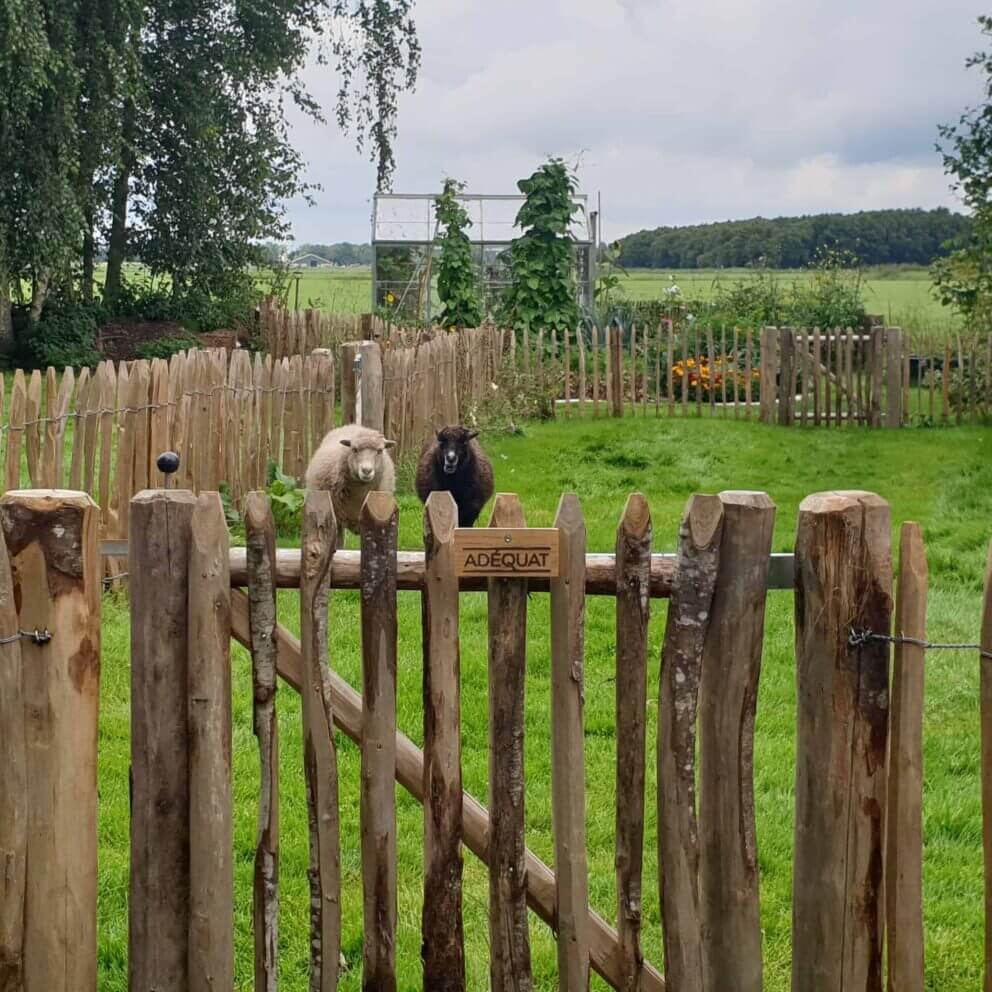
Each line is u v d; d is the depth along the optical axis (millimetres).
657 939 4160
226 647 3090
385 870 3164
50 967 3086
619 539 3047
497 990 3209
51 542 3016
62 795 3066
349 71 31125
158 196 28031
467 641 7047
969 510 11492
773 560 3107
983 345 18969
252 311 27484
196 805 3082
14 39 20031
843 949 3064
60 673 3043
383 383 12469
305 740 3162
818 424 18312
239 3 27328
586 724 5941
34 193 22594
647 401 19969
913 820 3061
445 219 24531
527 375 18438
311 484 8859
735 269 52562
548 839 4754
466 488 10227
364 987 3219
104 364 7773
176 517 3043
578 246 27266
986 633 3051
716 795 3096
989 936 3125
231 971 3143
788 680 6582
